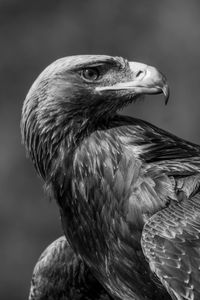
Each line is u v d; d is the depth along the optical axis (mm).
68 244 12680
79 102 11680
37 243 32625
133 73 11820
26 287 32406
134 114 32625
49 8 34188
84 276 12742
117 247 11367
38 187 32906
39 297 12898
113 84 11773
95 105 11680
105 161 11383
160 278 10531
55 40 33969
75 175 11594
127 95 11727
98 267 11836
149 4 34312
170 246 10602
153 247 10633
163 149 11414
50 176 11812
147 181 11102
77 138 11648
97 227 11516
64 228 12031
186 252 10555
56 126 11680
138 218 11070
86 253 11875
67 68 11805
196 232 10664
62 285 12805
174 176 11148
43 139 11758
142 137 11484
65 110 11672
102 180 11375
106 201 11352
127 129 11539
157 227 10742
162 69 33906
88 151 11516
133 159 11258
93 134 11594
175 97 33500
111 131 11539
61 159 11680
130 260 11320
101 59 11836
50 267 12766
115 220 11281
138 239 11141
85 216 11609
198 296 10430
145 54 34031
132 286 11523
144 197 11062
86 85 11742
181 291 10469
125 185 11195
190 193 11016
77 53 33938
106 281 11867
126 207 11156
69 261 12680
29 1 33969
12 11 33938
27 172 32969
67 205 11797
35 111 11758
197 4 34281
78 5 34219
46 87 11773
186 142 11906
